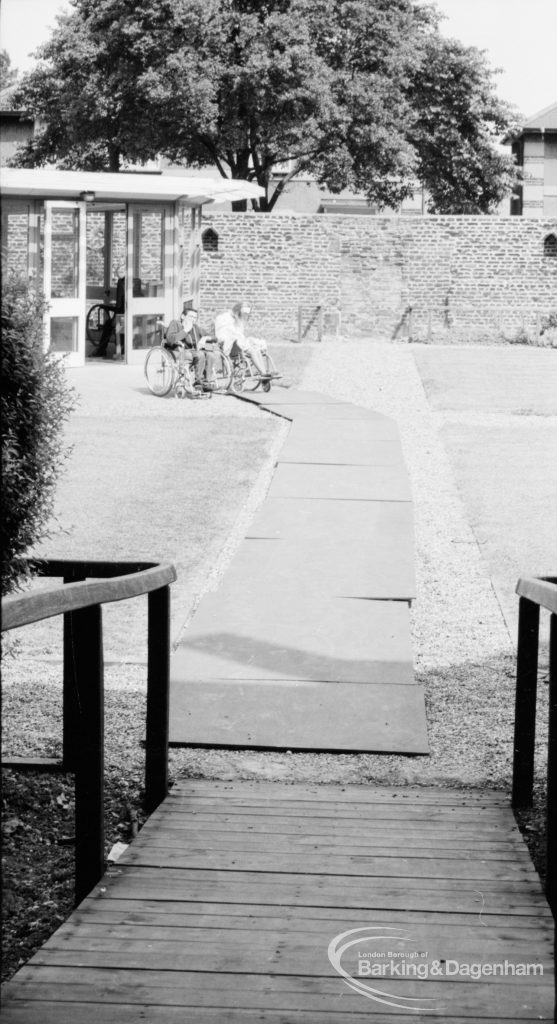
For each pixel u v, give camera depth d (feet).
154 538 35.22
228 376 66.03
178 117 113.29
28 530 15.26
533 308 106.73
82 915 11.53
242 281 106.01
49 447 15.31
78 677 12.72
